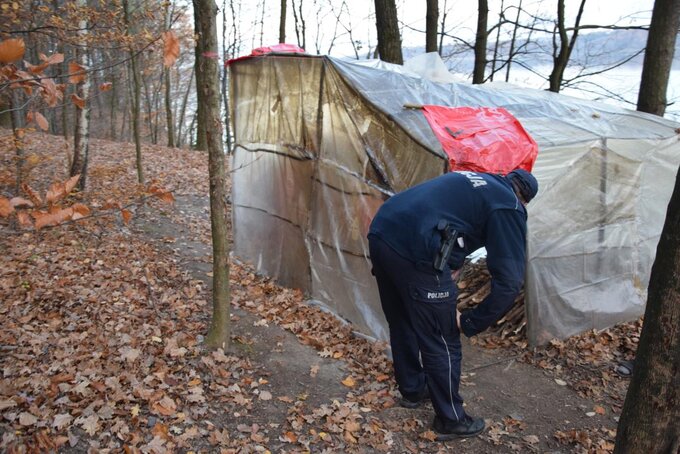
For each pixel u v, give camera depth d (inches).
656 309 84.8
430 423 142.9
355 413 144.4
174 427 129.3
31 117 97.2
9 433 116.6
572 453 134.5
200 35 153.6
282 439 131.3
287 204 244.2
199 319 193.9
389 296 140.3
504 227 122.3
